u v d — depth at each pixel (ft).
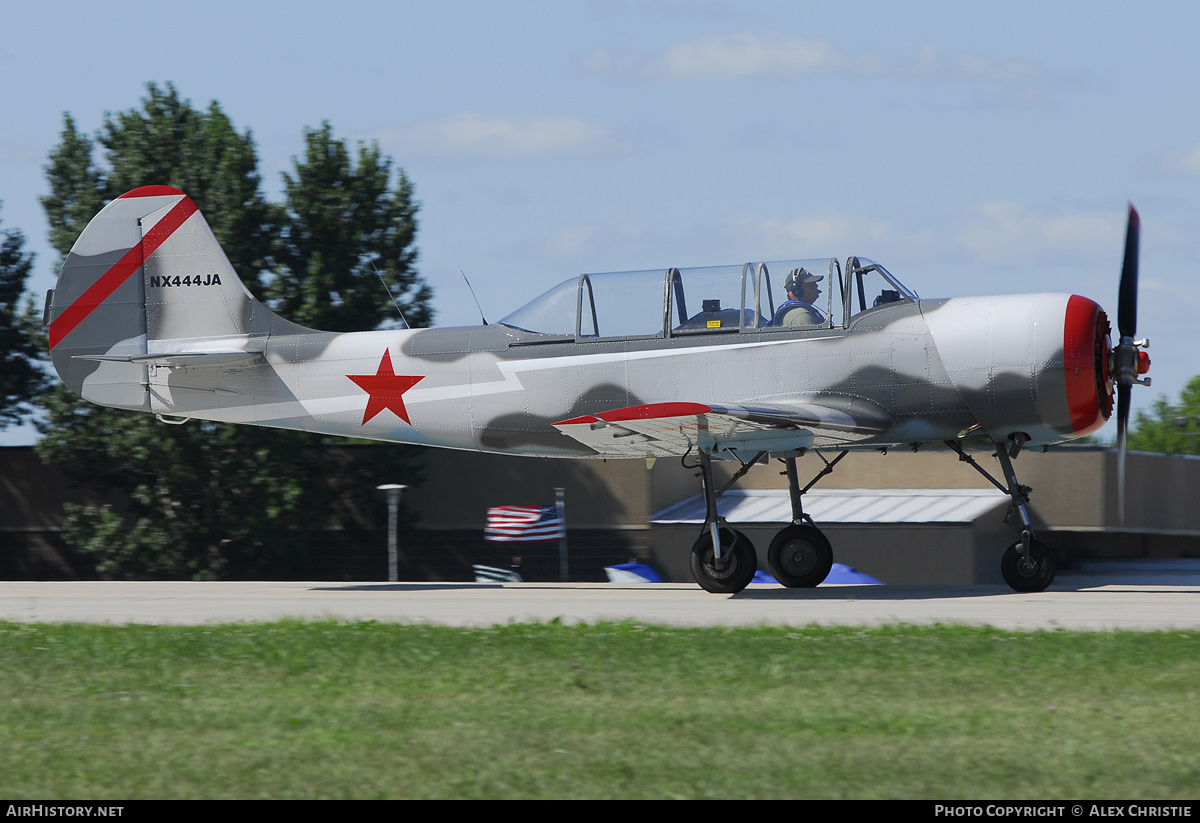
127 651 105.91
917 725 74.69
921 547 226.17
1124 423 156.56
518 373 163.94
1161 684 85.81
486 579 270.46
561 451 167.32
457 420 168.04
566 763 66.85
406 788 62.75
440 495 275.59
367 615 135.13
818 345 152.35
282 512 270.46
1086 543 249.55
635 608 138.62
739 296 156.87
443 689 88.48
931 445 157.99
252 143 295.48
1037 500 237.45
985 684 86.94
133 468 280.92
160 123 298.35
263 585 193.16
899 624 114.93
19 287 313.94
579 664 96.68
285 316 286.66
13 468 293.43
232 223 280.72
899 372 149.28
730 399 154.81
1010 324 146.51
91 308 180.34
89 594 173.27
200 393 177.58
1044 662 94.17
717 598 152.15
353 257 293.84
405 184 303.27
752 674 91.61
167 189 180.04
